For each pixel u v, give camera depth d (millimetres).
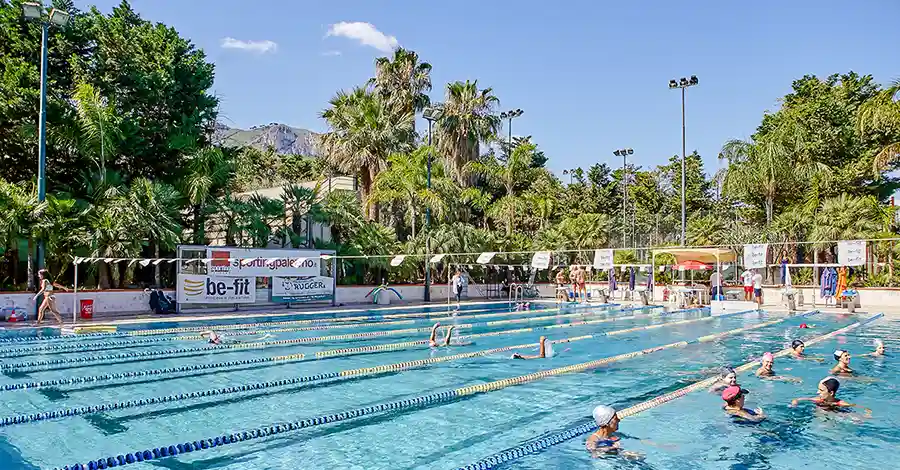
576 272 29438
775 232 30031
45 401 8586
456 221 32750
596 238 36031
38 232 17859
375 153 33219
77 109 20719
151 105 23859
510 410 8148
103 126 20672
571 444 6652
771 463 6078
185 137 23406
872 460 6148
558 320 20531
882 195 34906
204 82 25516
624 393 9195
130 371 10820
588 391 9344
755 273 25703
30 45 21547
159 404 8453
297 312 21500
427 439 6832
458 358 12383
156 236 20281
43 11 18000
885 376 10273
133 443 6672
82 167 22438
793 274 29516
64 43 22078
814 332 16906
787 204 34781
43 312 17109
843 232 27344
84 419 7656
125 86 23438
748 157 34406
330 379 10203
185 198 23219
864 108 25156
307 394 9062
